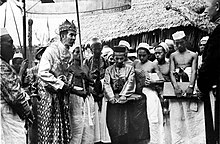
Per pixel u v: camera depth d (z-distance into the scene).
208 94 6.08
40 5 10.96
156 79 9.41
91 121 8.80
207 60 5.59
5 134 6.59
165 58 9.53
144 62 9.54
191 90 9.02
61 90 7.59
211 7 5.91
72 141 8.24
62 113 7.69
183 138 9.18
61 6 11.05
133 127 9.42
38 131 7.79
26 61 7.82
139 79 9.45
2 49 6.75
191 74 9.11
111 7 10.81
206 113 6.14
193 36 9.97
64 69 7.92
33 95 7.82
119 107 9.39
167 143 9.41
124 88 9.41
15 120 6.70
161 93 9.46
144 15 10.59
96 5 10.91
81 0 10.96
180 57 9.25
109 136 9.41
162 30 10.30
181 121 9.16
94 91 9.30
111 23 10.74
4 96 6.55
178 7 10.19
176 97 9.12
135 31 10.60
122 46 9.55
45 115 7.65
